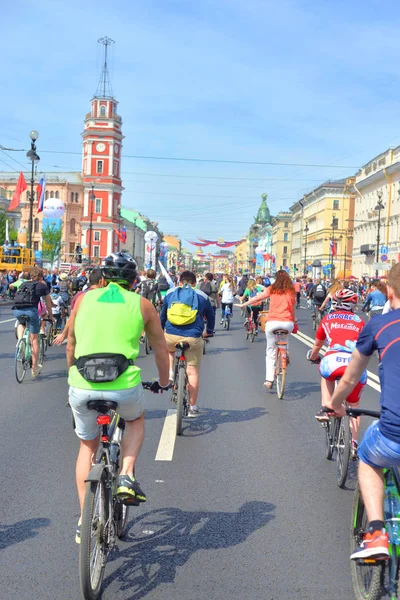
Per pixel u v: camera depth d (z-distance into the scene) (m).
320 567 4.31
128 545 4.64
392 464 3.44
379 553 3.30
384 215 74.31
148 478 6.20
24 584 4.03
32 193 36.34
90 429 4.22
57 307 17.77
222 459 6.90
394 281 3.60
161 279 19.97
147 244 41.59
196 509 5.38
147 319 4.26
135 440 4.32
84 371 3.98
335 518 5.21
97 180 118.56
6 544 4.62
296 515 5.27
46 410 9.27
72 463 6.60
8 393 10.69
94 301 4.18
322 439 7.84
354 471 6.55
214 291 23.61
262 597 3.89
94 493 3.77
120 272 4.35
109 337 4.07
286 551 4.56
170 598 3.87
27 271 13.43
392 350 3.40
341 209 101.81
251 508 5.42
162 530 4.92
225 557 4.45
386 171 71.56
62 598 3.86
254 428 8.38
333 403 3.88
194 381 8.52
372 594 3.46
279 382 10.55
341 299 6.50
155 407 9.67
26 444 7.34
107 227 118.88
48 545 4.61
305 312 38.25
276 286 10.59
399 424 3.31
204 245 72.31
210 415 9.19
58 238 95.50
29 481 6.02
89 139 118.81
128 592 3.94
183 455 7.04
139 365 13.93
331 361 6.36
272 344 10.65
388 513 3.49
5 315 30.34
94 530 3.84
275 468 6.59
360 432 8.16
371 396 10.74
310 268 109.38
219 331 24.86
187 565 4.32
